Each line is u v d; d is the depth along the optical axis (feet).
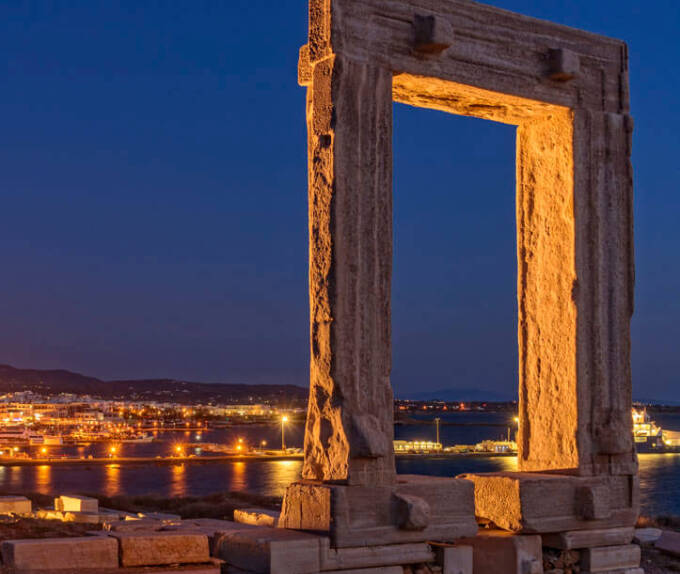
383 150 28.96
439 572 28.50
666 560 39.86
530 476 32.14
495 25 31.91
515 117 35.06
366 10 28.99
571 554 32.37
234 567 27.09
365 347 28.07
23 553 25.79
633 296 34.55
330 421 27.84
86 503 61.11
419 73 29.84
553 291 34.01
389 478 27.73
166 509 78.33
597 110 34.50
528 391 34.65
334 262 27.71
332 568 26.35
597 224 33.96
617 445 33.24
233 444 573.74
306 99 29.86
